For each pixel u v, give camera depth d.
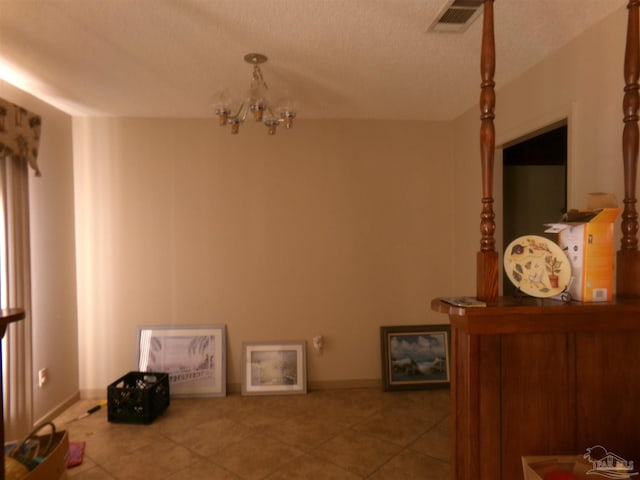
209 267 3.30
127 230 3.24
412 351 3.38
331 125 3.35
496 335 1.18
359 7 1.74
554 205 3.37
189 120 3.26
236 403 3.09
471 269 3.14
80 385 3.23
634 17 1.33
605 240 1.23
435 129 3.42
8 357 2.33
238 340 3.32
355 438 2.53
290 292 3.34
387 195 3.39
